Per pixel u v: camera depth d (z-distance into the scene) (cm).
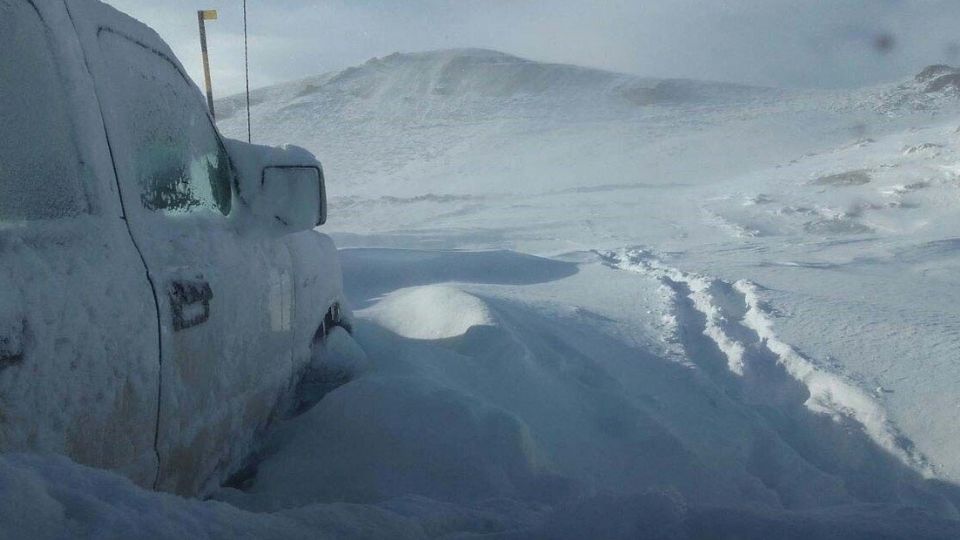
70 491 159
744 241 1536
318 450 335
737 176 4584
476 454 333
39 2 225
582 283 827
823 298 719
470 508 251
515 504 272
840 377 489
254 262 318
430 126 8075
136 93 269
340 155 6669
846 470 415
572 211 2883
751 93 9694
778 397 509
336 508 207
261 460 333
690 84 10288
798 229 2188
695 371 528
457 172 5588
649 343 586
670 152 6103
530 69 10719
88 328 200
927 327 601
